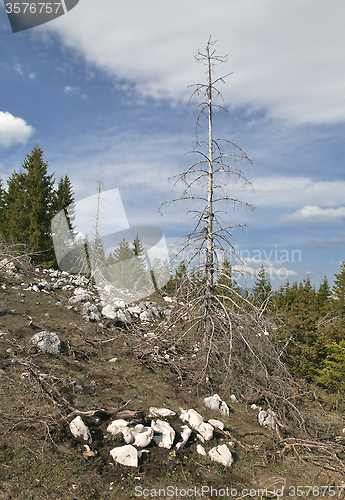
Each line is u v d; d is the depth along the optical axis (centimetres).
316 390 1044
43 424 556
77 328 1062
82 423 576
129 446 548
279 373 906
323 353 1127
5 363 717
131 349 1028
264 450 650
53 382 694
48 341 853
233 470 582
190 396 819
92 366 853
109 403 686
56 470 477
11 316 998
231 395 863
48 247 2119
